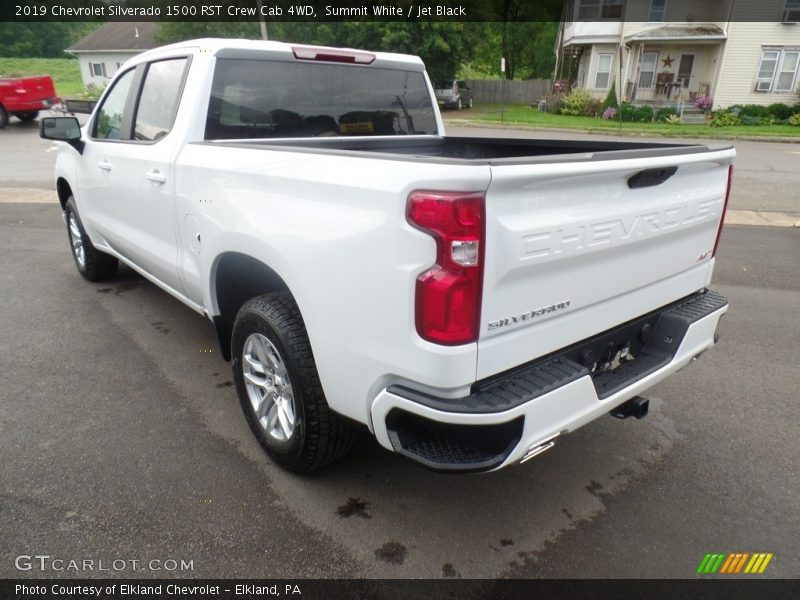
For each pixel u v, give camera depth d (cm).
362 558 231
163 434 310
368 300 197
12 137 1742
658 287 256
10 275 572
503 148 387
